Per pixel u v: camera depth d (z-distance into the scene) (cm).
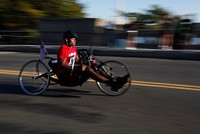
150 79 980
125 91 763
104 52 1781
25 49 2027
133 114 621
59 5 2973
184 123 573
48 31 2431
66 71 749
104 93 781
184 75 1065
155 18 2662
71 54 748
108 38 2105
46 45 2355
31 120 579
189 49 1917
